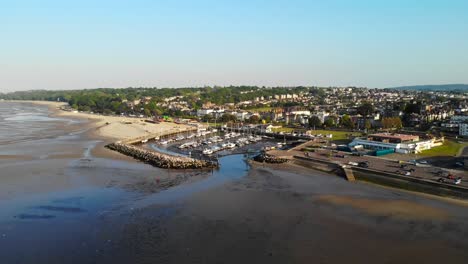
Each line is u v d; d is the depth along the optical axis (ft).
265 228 233.35
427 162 415.64
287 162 442.09
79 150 510.17
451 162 413.59
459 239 219.20
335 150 507.30
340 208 270.67
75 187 322.96
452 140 592.60
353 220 247.50
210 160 457.68
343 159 438.40
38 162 423.23
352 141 561.84
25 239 216.33
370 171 374.63
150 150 551.18
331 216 254.47
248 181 350.23
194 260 192.13
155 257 195.21
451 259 196.24
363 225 239.09
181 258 194.08
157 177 364.99
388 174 358.43
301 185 334.85
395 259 195.72
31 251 201.77
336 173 384.27
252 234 224.33
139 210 265.13
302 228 233.76
